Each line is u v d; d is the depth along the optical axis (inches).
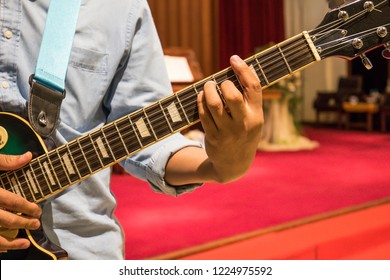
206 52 328.2
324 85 424.8
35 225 39.0
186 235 117.6
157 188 45.9
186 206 145.9
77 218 43.1
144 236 116.8
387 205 148.2
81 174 41.7
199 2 325.1
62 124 42.9
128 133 41.2
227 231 120.9
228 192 163.2
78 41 42.9
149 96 45.1
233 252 106.8
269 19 371.9
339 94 379.9
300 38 39.1
